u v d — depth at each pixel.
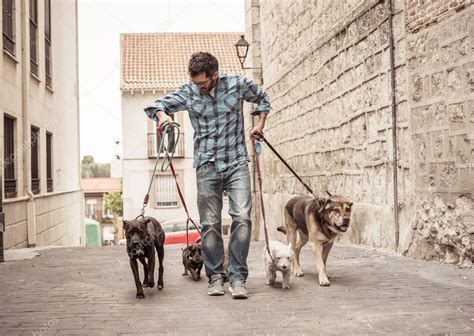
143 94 34.06
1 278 7.02
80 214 26.69
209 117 5.61
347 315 4.70
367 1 9.61
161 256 6.22
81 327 4.50
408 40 8.20
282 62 15.41
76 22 26.58
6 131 13.81
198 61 5.35
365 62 9.84
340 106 11.08
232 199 5.64
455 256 7.29
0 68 12.62
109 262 8.48
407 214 8.42
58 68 21.25
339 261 8.06
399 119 8.63
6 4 13.78
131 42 36.28
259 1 17.88
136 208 34.28
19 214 14.40
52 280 6.80
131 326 4.51
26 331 4.41
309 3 12.92
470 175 6.84
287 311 4.91
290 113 14.67
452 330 4.16
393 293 5.54
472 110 6.77
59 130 21.39
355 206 10.38
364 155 9.97
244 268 5.64
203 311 4.98
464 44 6.91
